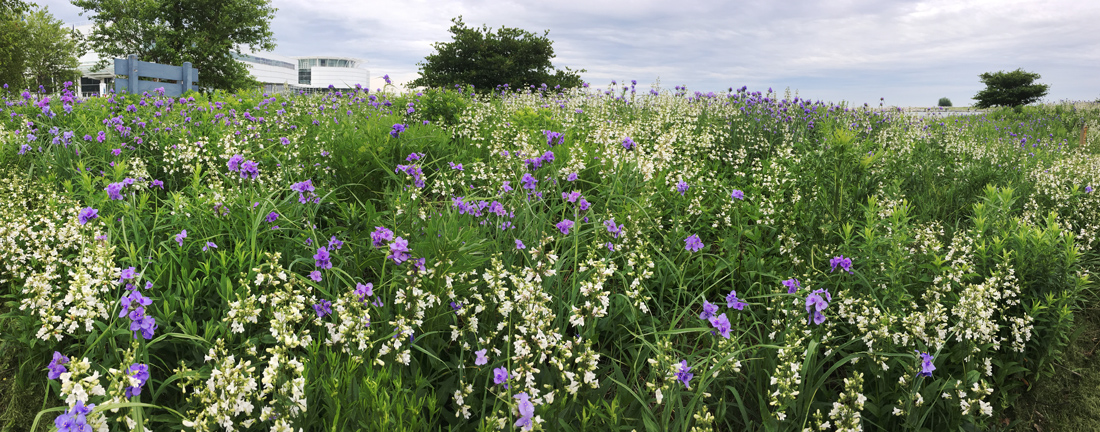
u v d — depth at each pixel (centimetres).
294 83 10850
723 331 292
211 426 237
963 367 327
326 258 331
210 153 633
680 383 283
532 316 289
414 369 305
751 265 430
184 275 350
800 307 341
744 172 700
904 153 786
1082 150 1045
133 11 3841
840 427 276
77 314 292
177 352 311
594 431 277
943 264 399
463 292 338
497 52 2966
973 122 1767
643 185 525
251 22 4131
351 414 256
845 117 1203
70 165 598
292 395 246
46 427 296
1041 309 359
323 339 316
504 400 258
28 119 811
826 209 479
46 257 372
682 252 435
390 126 663
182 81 1731
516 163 548
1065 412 355
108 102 1043
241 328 279
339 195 547
